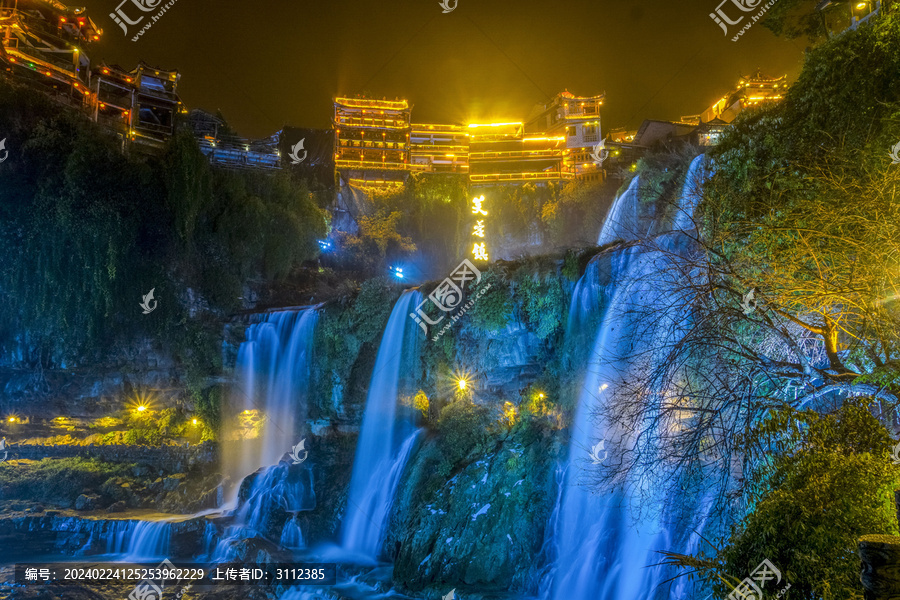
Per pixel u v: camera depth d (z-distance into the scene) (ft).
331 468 90.38
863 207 30.07
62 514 85.76
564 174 154.92
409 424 90.07
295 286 121.19
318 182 150.00
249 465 102.73
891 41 40.83
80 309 95.14
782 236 32.22
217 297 108.17
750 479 28.48
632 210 113.09
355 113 155.53
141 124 132.57
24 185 93.56
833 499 22.80
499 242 151.43
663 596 45.78
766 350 34.45
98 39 132.16
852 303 28.94
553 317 76.23
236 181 113.91
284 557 73.67
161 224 100.99
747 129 54.90
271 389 104.01
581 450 64.95
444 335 88.28
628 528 54.49
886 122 38.37
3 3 118.83
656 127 132.05
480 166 160.35
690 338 30.35
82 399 103.55
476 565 62.18
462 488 67.82
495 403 81.82
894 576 17.34
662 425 32.81
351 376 97.86
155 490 94.89
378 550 75.72
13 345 96.63
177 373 104.17
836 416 26.76
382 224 145.79
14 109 94.27
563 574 57.93
